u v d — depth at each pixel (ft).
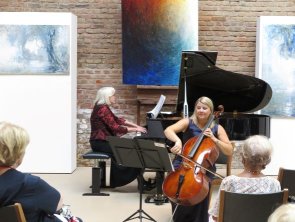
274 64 28.58
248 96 24.90
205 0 30.35
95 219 19.49
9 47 28.04
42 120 28.35
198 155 16.97
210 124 18.01
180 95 24.12
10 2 30.17
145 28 29.27
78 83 30.73
